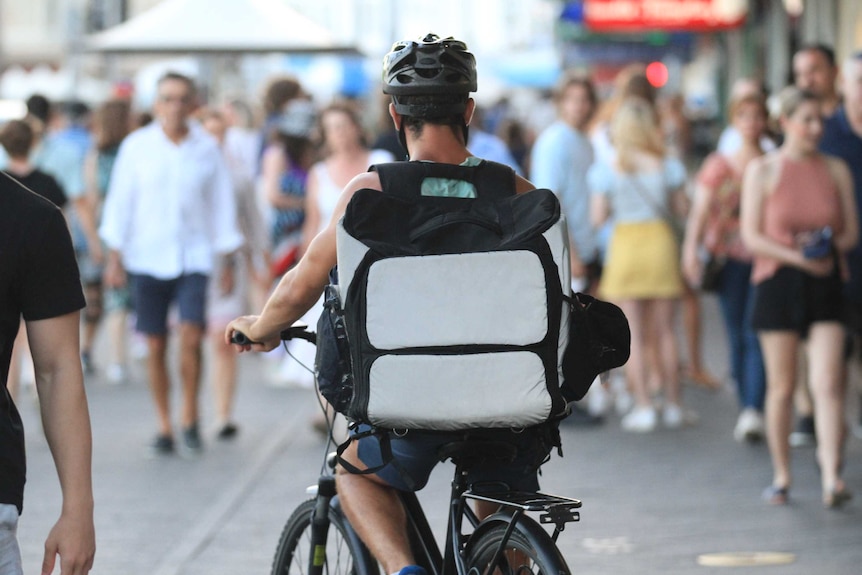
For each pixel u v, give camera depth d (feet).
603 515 73.36
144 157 92.12
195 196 92.38
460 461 37.14
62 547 32.14
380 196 34.50
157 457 91.86
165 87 91.45
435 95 36.47
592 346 35.55
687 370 122.52
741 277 95.86
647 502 76.28
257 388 124.06
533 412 34.22
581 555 65.31
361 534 38.37
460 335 33.99
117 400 116.26
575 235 98.89
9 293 31.86
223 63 241.76
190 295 92.27
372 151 109.09
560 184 98.27
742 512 73.46
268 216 112.37
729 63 265.54
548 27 419.74
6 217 31.65
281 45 150.10
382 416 34.32
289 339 40.88
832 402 73.67
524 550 34.45
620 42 298.76
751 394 94.48
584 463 87.92
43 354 32.50
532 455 37.35
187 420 93.35
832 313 73.51
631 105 98.58
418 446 36.58
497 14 486.79
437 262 33.94
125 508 76.59
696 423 102.53
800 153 73.82
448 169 35.68
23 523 73.05
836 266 73.51
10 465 31.24
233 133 147.43
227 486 82.48
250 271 101.86
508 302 34.06
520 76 372.99
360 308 34.04
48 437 32.71
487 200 35.29
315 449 94.22
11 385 94.89
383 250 33.99
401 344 33.99
